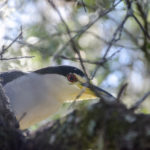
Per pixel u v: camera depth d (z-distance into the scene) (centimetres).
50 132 480
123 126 438
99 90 768
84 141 453
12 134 478
